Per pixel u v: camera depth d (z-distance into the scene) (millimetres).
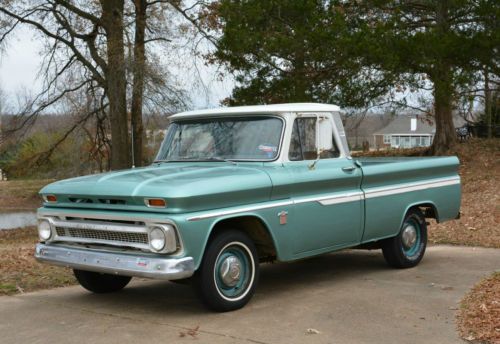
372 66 18250
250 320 5625
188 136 7098
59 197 6102
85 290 7082
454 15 18641
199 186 5508
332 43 17594
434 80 18109
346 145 7289
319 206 6672
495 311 5688
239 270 5965
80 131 23422
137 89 19250
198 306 6180
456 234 11508
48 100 22594
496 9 16766
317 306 6152
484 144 22750
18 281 7441
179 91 19516
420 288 6969
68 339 5105
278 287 7102
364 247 8297
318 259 9047
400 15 19328
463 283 7227
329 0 18859
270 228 6121
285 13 18906
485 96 22781
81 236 6000
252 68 19594
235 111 6820
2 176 40719
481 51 17250
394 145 70500
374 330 5324
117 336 5168
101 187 5766
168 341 5016
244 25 18984
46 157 24547
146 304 6312
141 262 5410
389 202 7656
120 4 21688
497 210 13961
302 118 6723
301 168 6562
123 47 20109
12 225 23984
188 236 5367
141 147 21531
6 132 22797
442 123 23000
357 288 7004
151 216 5402
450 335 5184
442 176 8695
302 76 19281
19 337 5176
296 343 4969
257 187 5980
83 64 22047
